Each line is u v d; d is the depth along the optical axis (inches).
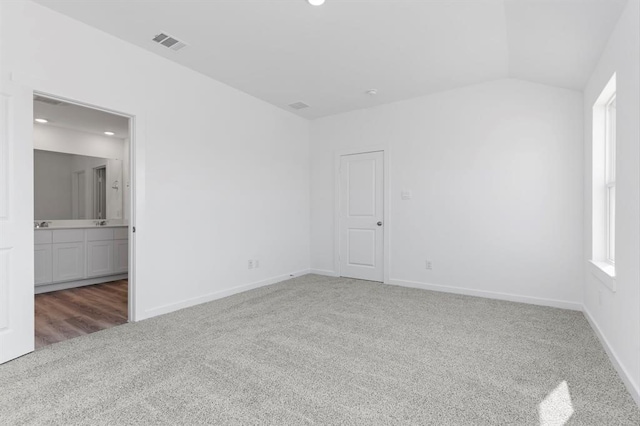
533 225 148.9
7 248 90.4
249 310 137.9
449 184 169.0
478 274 161.8
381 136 190.5
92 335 110.7
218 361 91.3
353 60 134.7
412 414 68.2
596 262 115.9
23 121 94.1
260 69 143.9
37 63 98.7
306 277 205.9
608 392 76.5
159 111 132.3
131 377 82.4
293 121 205.8
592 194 120.6
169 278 135.9
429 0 95.0
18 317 93.1
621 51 84.5
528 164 149.7
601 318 105.5
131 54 123.0
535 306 144.6
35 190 191.0
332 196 209.9
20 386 78.0
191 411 68.5
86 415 67.1
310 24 108.9
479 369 87.6
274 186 190.9
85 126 199.9
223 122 159.5
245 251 171.8
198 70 145.5
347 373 85.0
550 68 127.8
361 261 199.8
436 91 170.1
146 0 97.0
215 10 101.6
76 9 101.8
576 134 140.2
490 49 124.0
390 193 187.6
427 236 175.8
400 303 148.7
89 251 189.2
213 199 154.5
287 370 86.4
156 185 131.3
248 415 67.3
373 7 98.9
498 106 156.0
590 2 82.8
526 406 71.1
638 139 72.5
